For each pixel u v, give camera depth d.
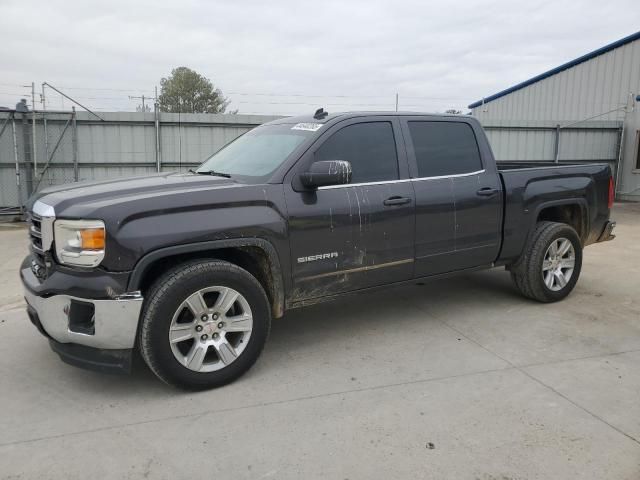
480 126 5.00
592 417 3.20
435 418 3.20
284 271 3.82
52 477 2.67
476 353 4.20
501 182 4.96
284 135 4.33
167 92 56.78
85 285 3.19
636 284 6.20
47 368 3.96
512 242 5.08
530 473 2.66
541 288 5.29
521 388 3.58
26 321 5.00
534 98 21.70
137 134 13.55
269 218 3.68
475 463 2.74
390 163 4.36
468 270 4.93
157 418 3.23
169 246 3.33
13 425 3.16
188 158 14.06
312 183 3.76
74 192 3.56
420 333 4.65
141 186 3.64
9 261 7.82
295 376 3.80
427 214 4.46
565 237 5.38
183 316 3.53
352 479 2.63
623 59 17.69
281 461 2.78
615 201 17.20
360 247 4.14
